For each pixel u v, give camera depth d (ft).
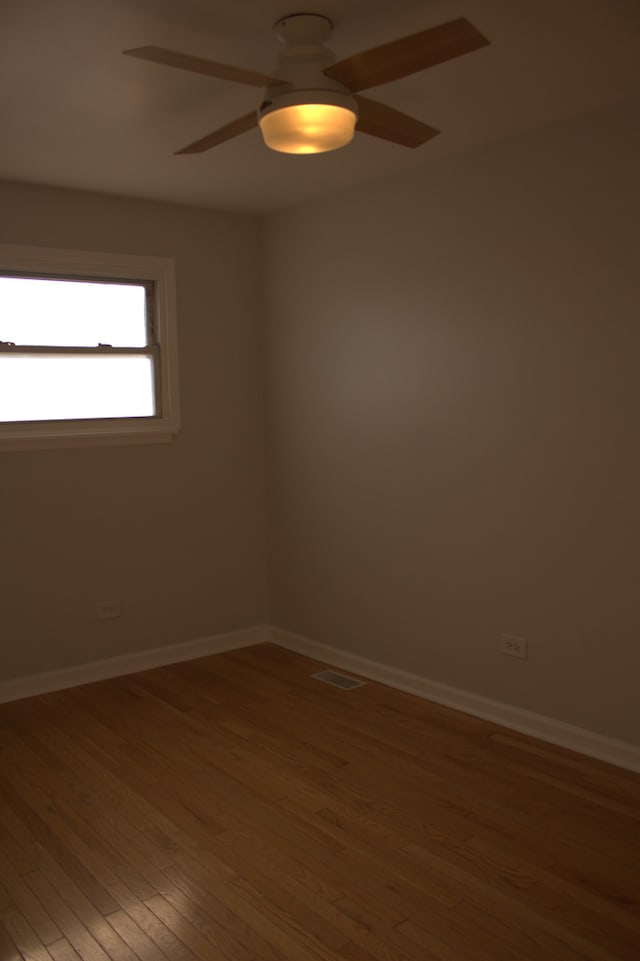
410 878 7.76
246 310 15.15
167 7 6.70
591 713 10.38
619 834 8.48
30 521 12.90
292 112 6.91
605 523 9.99
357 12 6.96
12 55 7.55
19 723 11.82
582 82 8.71
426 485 12.31
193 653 14.89
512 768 10.07
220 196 13.44
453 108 9.45
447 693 12.28
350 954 6.70
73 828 8.82
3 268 12.28
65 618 13.34
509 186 10.66
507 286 10.84
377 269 12.76
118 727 11.62
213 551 15.03
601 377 9.86
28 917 7.29
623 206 9.45
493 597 11.46
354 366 13.38
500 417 11.11
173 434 14.34
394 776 9.93
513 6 6.91
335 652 14.35
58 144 10.34
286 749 10.78
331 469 14.07
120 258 13.35
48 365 12.94
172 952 6.77
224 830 8.73
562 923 7.05
